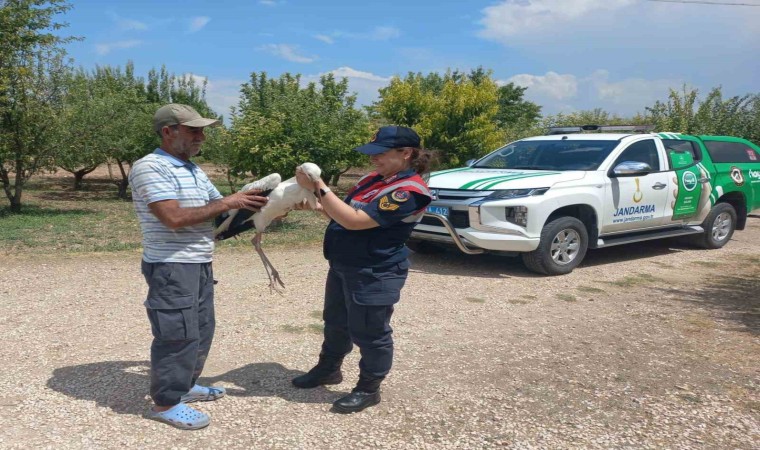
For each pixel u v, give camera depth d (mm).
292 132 11320
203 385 3953
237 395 3826
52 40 13086
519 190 7012
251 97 15641
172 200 3141
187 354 3346
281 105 11859
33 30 12922
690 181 8734
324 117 12203
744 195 9734
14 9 12461
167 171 3189
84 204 16531
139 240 10117
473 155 16844
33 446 3137
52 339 4816
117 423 3412
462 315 5672
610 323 5516
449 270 7570
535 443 3311
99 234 10719
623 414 3682
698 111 18188
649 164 8359
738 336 5180
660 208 8367
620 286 6938
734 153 9773
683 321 5602
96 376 4066
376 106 18656
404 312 5719
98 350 4578
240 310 5680
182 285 3256
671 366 4477
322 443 3264
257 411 3613
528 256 7184
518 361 4527
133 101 17547
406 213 3336
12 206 14023
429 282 6930
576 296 6445
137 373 4137
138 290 6418
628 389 4047
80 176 21141
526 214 6922
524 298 6320
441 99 16969
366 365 3588
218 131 13961
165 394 3352
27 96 13086
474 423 3523
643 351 4789
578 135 8586
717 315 5805
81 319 5363
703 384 4148
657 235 8469
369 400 3662
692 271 7840
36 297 6098
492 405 3764
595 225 7621
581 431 3455
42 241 9750
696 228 9031
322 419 3531
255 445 3227
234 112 12430
